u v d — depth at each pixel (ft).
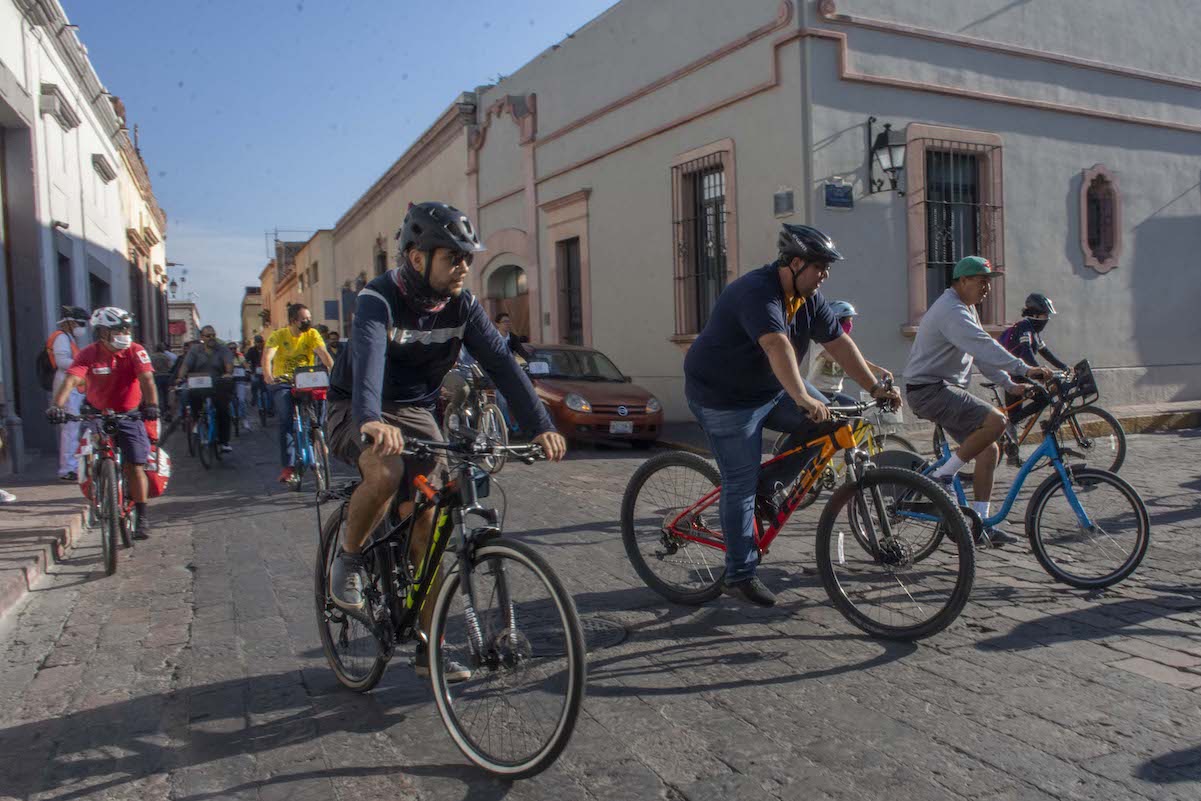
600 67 48.37
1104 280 43.88
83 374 20.13
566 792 9.45
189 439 39.99
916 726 10.69
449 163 69.72
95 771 10.21
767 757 10.05
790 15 35.12
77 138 47.88
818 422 13.24
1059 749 10.03
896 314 37.04
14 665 13.82
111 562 18.98
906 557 13.61
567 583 17.15
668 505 16.02
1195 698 11.30
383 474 10.68
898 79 36.83
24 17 37.60
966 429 16.88
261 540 22.17
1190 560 17.61
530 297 57.11
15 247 38.06
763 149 37.11
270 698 12.23
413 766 10.16
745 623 14.58
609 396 37.76
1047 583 16.29
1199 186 47.21
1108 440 26.61
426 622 10.87
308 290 140.97
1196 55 47.03
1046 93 41.39
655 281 44.78
